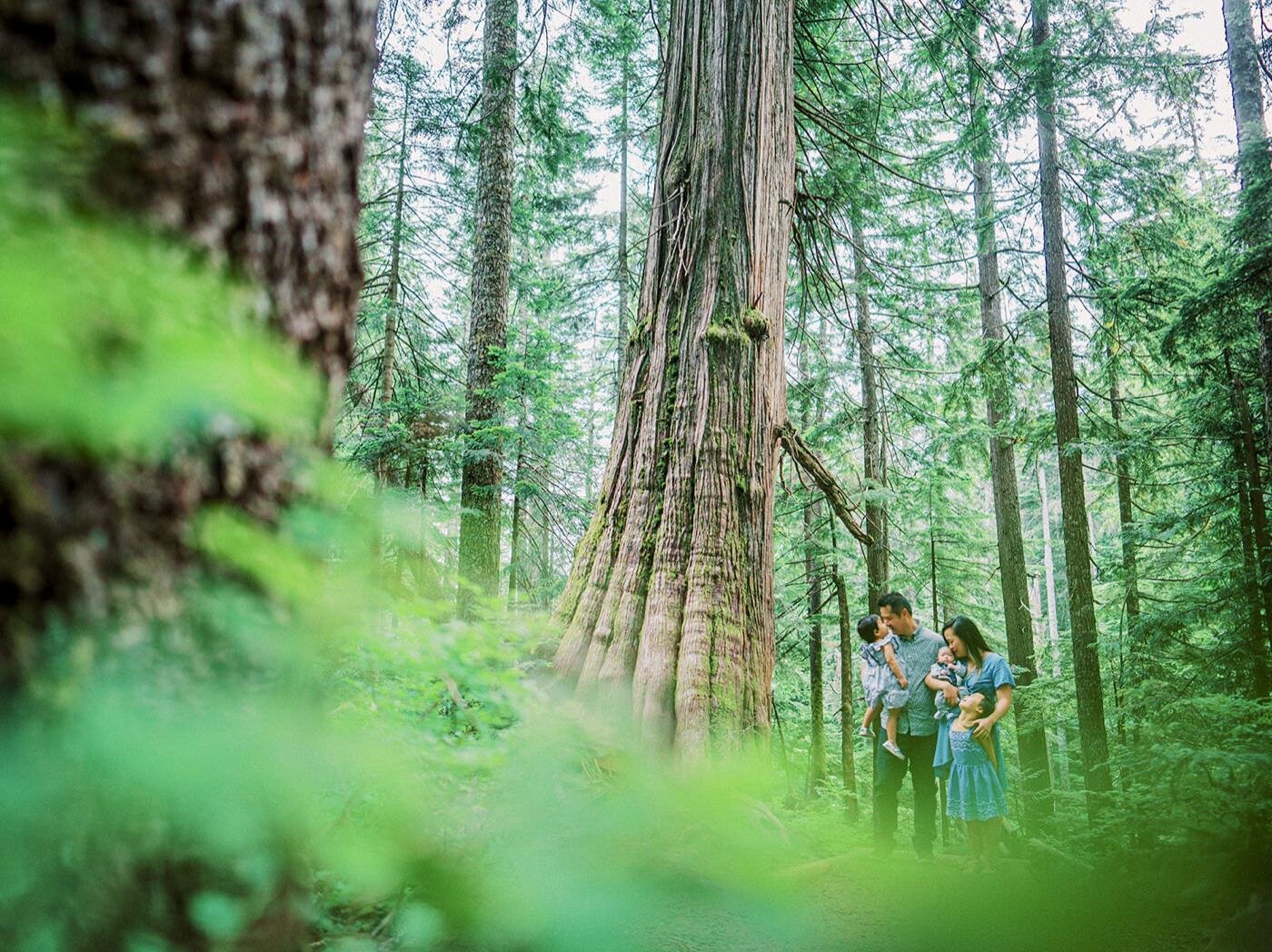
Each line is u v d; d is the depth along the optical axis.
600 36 11.23
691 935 1.79
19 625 0.78
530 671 4.88
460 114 10.99
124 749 0.57
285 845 0.91
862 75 10.91
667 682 4.71
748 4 6.14
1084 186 11.93
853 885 3.42
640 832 1.16
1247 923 3.04
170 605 0.88
